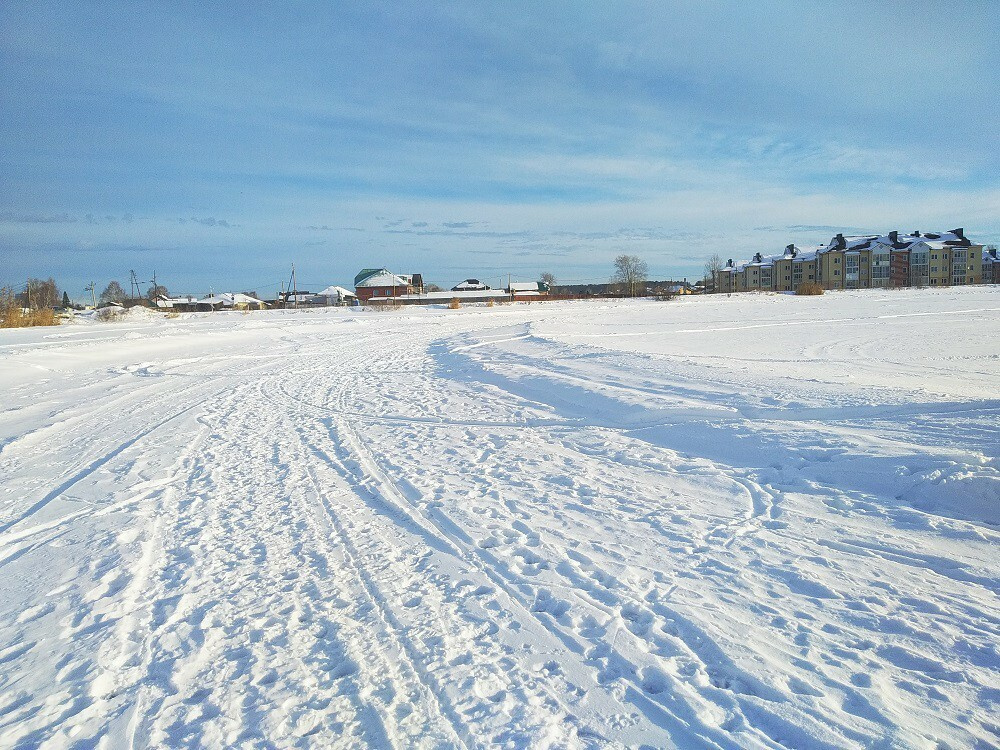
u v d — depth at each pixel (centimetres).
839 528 532
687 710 312
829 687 327
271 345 2703
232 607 435
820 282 10831
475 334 2911
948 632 374
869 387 978
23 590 468
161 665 368
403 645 381
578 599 432
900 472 614
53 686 349
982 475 561
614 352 1680
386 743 296
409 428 1026
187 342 2766
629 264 10481
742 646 368
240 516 619
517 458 809
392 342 2769
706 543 520
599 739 296
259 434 1003
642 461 764
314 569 493
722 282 14150
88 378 1698
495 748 290
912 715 303
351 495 680
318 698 333
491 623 405
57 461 853
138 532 580
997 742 284
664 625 396
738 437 791
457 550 523
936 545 489
